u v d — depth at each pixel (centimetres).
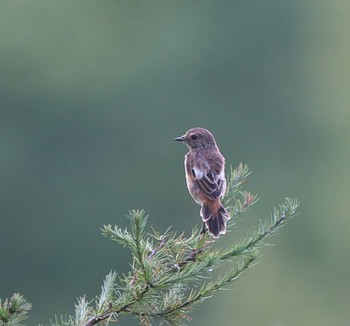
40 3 3162
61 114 3117
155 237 639
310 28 3300
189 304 604
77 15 3164
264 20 3294
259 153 3184
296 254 2886
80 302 628
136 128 3119
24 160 3084
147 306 601
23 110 3116
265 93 3262
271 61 3269
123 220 3041
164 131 3144
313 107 3238
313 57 3303
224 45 3234
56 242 3003
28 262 3016
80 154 3127
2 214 3061
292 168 3144
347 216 2972
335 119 3209
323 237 2914
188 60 3203
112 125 3123
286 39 3272
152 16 3219
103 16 3206
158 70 3183
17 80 3109
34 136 3102
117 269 2925
